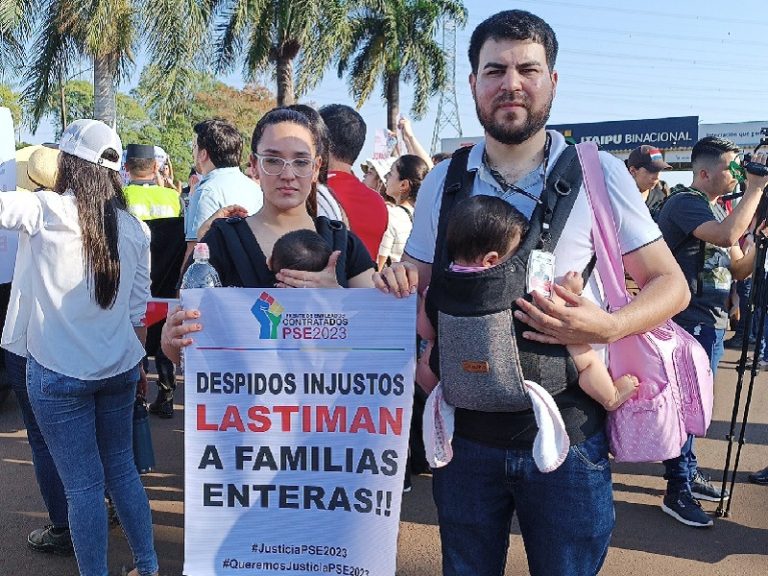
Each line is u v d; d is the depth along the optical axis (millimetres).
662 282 1698
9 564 3139
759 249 3568
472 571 1879
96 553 2531
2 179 3336
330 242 2125
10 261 3551
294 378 1836
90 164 2486
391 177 4301
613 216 1710
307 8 15648
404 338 1798
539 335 1613
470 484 1810
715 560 3260
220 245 2037
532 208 1746
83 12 13367
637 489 4090
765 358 7562
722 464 4492
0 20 13906
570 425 1713
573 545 1765
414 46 21875
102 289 2463
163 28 13234
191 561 1878
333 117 3184
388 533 1827
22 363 2963
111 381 2561
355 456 1837
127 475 2693
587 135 26469
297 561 1871
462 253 1636
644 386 1775
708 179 3703
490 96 1699
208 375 1852
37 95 15570
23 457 4461
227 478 1871
